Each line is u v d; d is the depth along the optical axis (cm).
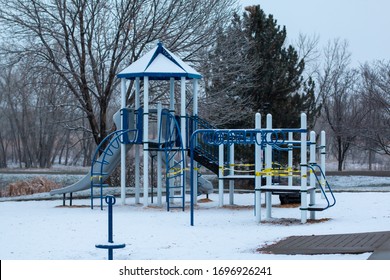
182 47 3584
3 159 8044
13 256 1349
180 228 1769
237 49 3809
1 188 3981
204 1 3578
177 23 3566
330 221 1831
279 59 4312
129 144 2489
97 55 3575
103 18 3525
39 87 3606
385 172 5716
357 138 6606
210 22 3631
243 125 4128
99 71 3578
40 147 7469
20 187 3662
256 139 1878
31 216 2152
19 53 3403
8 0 3344
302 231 1630
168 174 2322
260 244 1427
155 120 3700
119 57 3528
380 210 2091
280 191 1848
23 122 7544
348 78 7038
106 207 2477
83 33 3425
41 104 4869
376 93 5272
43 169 7050
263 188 1867
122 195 2523
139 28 3519
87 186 2523
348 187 4319
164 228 1775
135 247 1449
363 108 5944
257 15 4331
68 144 9150
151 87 3584
